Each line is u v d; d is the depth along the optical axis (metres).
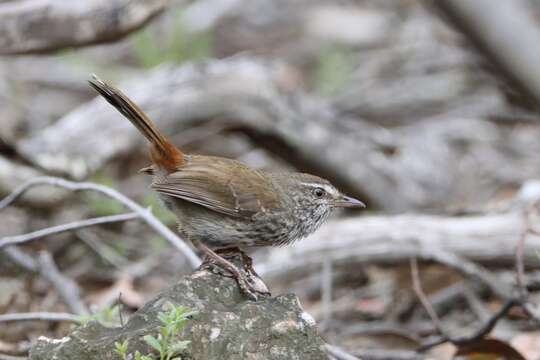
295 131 14.24
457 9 7.13
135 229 13.73
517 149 17.03
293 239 9.48
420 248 11.87
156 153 8.82
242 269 8.02
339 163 14.59
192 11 18.77
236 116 13.91
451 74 18.47
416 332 11.44
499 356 9.52
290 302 6.97
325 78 17.64
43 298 11.50
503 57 7.20
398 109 17.89
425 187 15.33
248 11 20.58
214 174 8.76
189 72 13.94
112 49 18.28
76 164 13.05
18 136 14.11
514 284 11.36
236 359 6.49
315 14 20.91
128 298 11.54
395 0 21.14
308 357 6.67
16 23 11.23
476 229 11.96
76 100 17.64
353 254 12.02
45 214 13.06
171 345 6.01
